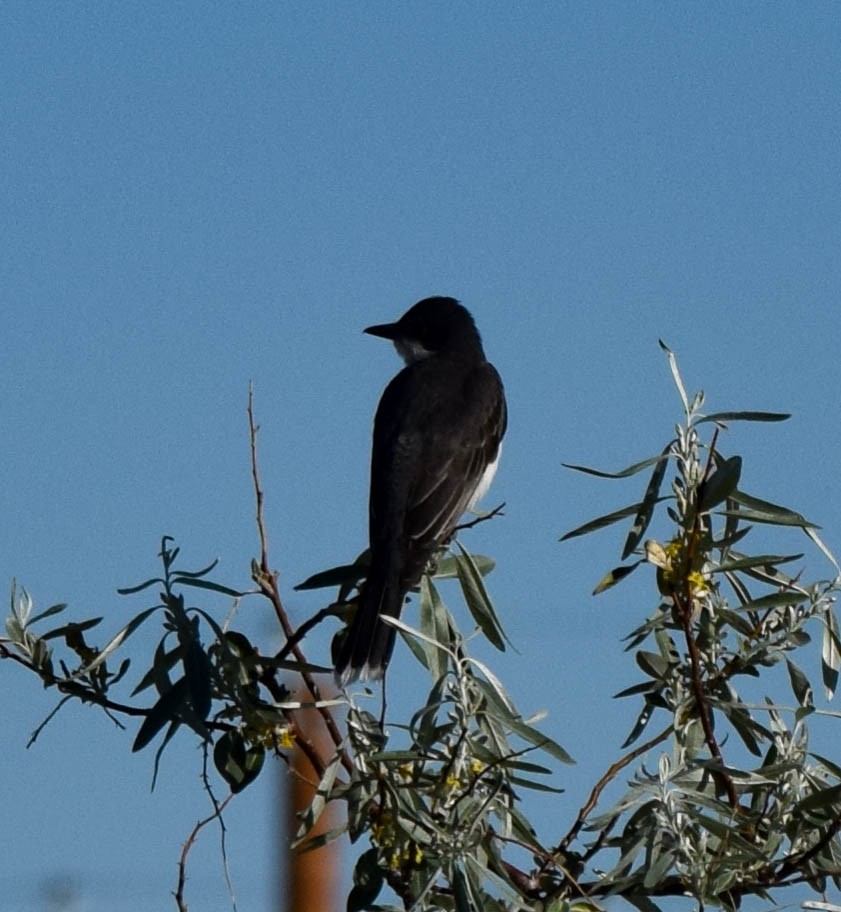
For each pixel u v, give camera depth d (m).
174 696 9.43
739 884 9.42
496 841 9.55
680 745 9.85
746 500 10.02
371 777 9.33
